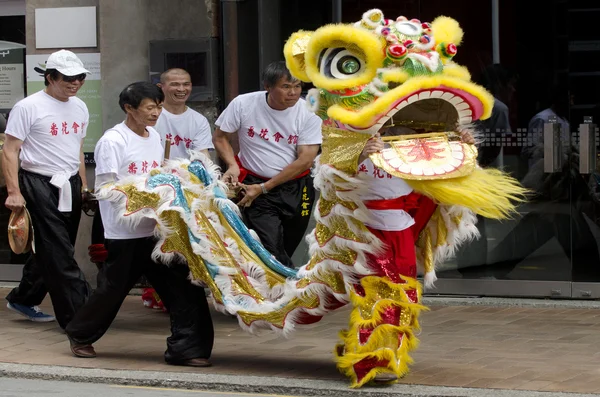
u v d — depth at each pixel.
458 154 7.86
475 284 12.33
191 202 8.98
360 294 8.16
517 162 12.11
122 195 9.05
